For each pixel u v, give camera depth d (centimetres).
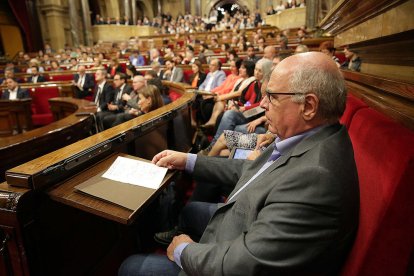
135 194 105
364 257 66
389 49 145
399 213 62
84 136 290
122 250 165
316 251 74
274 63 356
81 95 670
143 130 168
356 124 108
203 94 376
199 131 322
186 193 248
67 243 121
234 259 80
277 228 76
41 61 1177
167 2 2280
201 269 88
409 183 60
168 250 111
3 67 1173
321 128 89
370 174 78
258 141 198
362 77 161
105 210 95
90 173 117
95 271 141
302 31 1046
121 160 128
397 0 108
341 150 82
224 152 229
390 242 64
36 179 99
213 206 150
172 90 524
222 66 612
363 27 167
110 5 1847
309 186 75
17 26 1498
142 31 1930
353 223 77
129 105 454
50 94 650
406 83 100
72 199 100
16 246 101
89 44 1666
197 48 1113
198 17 2048
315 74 86
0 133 476
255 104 320
